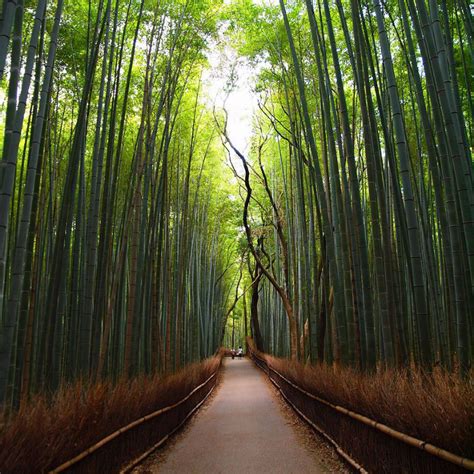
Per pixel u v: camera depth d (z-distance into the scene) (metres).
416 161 8.37
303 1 8.82
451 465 2.19
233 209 19.06
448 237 4.94
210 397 10.75
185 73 9.27
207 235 18.12
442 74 4.40
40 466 2.30
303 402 6.85
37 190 4.57
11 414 2.95
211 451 5.12
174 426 6.03
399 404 2.90
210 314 20.08
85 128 6.59
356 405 3.87
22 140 9.14
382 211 5.27
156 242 9.11
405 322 5.71
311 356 9.04
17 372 4.28
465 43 7.07
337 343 7.12
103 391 3.75
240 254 23.45
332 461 4.51
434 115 4.36
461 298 3.97
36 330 6.25
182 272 11.48
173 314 11.57
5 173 3.03
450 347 5.10
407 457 2.74
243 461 4.63
